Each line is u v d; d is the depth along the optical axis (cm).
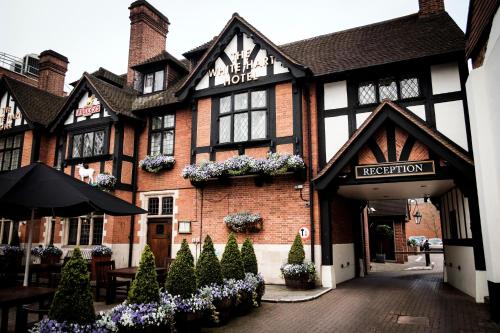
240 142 1151
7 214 728
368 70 1055
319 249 1049
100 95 1374
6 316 505
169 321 515
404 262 2208
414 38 1113
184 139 1316
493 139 738
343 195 1265
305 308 785
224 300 656
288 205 1097
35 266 941
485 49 748
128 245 1322
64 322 414
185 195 1273
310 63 1198
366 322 668
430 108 990
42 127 1541
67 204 569
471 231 880
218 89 1226
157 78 1484
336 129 1090
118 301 848
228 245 787
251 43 1203
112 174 1319
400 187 1077
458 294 944
